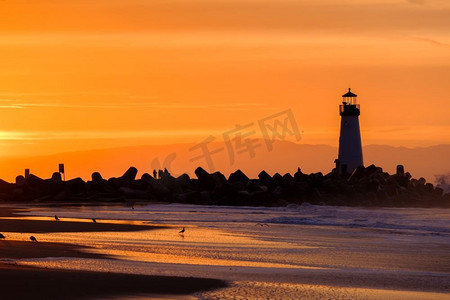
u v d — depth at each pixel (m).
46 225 105.56
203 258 71.31
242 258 72.12
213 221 121.19
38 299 49.25
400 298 52.50
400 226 113.44
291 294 52.81
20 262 65.06
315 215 140.25
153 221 119.31
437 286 57.28
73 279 55.75
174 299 49.97
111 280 55.75
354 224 116.56
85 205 172.12
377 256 75.19
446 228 109.56
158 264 65.81
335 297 52.34
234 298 50.88
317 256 74.75
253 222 119.06
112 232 96.38
